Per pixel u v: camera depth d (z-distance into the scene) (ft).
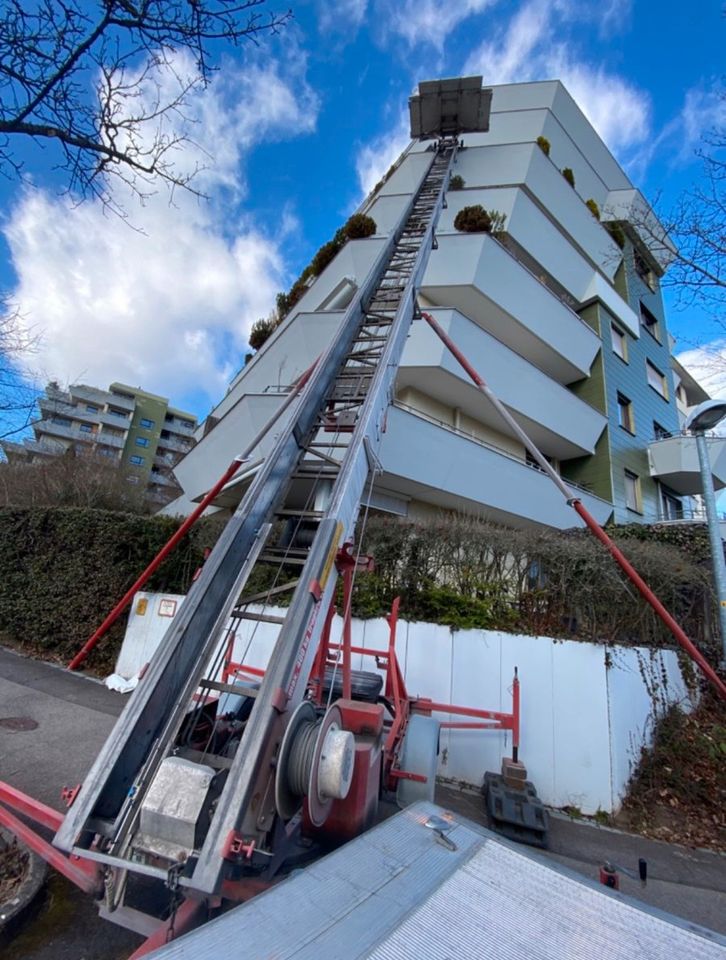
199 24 9.51
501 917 4.50
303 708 7.07
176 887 5.12
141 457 170.71
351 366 15.03
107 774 6.13
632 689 16.70
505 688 16.46
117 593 24.39
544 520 39.37
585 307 51.39
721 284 17.88
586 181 55.11
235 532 9.11
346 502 10.37
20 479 48.60
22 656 24.39
